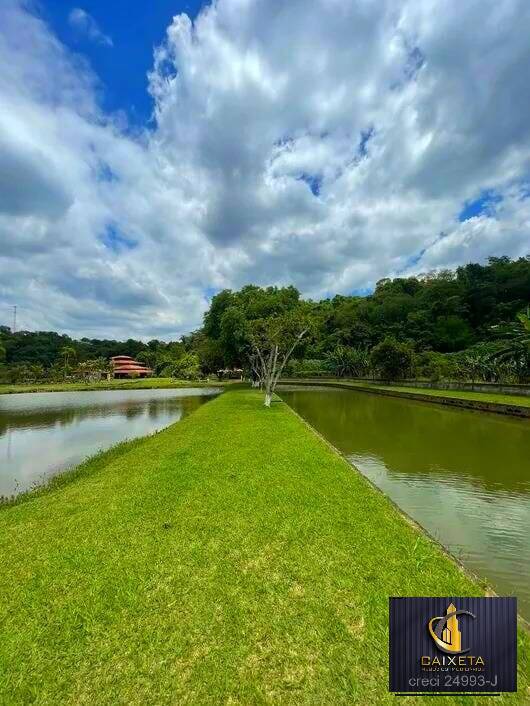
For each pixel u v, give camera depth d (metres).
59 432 14.07
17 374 50.84
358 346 57.56
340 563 3.43
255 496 5.14
